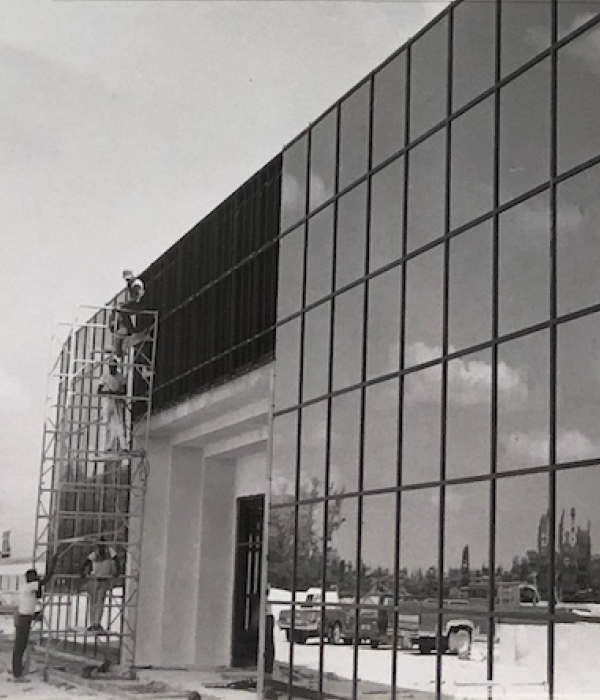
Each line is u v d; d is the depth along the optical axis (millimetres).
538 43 14500
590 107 13266
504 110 15055
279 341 21281
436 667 14938
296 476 20047
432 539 15445
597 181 12992
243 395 22484
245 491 26406
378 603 16688
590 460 12523
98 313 25562
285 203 21750
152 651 25844
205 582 26406
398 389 16891
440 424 15633
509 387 14195
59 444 24984
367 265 18328
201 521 26656
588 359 12766
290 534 20016
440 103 16703
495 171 15086
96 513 25172
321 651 18297
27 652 23156
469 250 15484
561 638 12656
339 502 18359
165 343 25797
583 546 12461
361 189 18859
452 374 15508
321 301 19859
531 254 14086
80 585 24891
